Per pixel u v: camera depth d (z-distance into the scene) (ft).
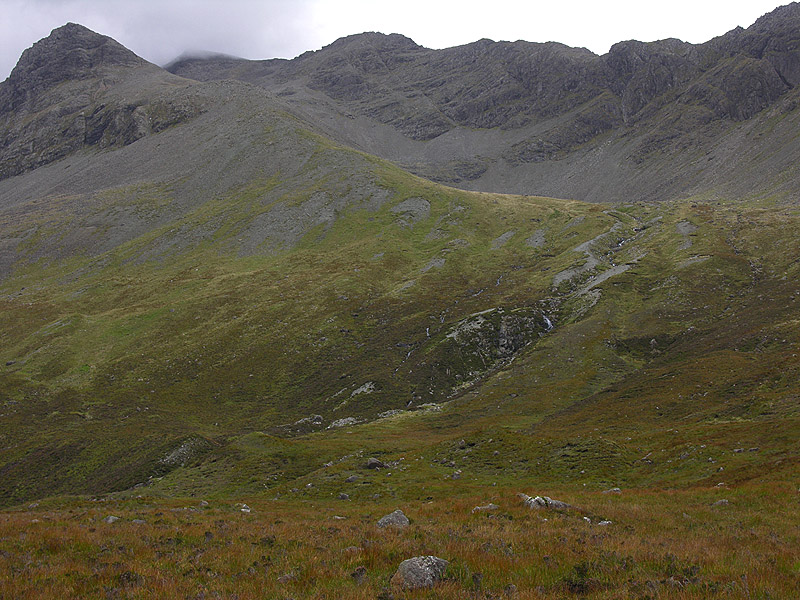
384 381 423.23
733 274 487.61
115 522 81.41
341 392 426.51
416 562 41.65
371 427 314.14
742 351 295.48
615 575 42.01
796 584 39.06
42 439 374.84
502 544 51.83
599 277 563.48
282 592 38.29
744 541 57.82
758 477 101.86
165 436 347.97
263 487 188.03
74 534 63.31
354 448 224.74
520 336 461.78
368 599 36.09
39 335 586.04
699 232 647.97
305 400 431.84
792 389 184.14
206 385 473.67
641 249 635.66
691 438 150.30
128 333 586.04
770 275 468.34
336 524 77.30
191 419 414.82
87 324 606.55
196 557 51.26
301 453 221.66
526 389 344.49
